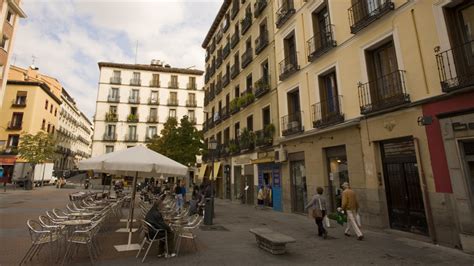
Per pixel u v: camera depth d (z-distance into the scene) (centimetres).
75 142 6712
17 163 3459
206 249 712
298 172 1459
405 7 898
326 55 1277
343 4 1190
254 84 2003
